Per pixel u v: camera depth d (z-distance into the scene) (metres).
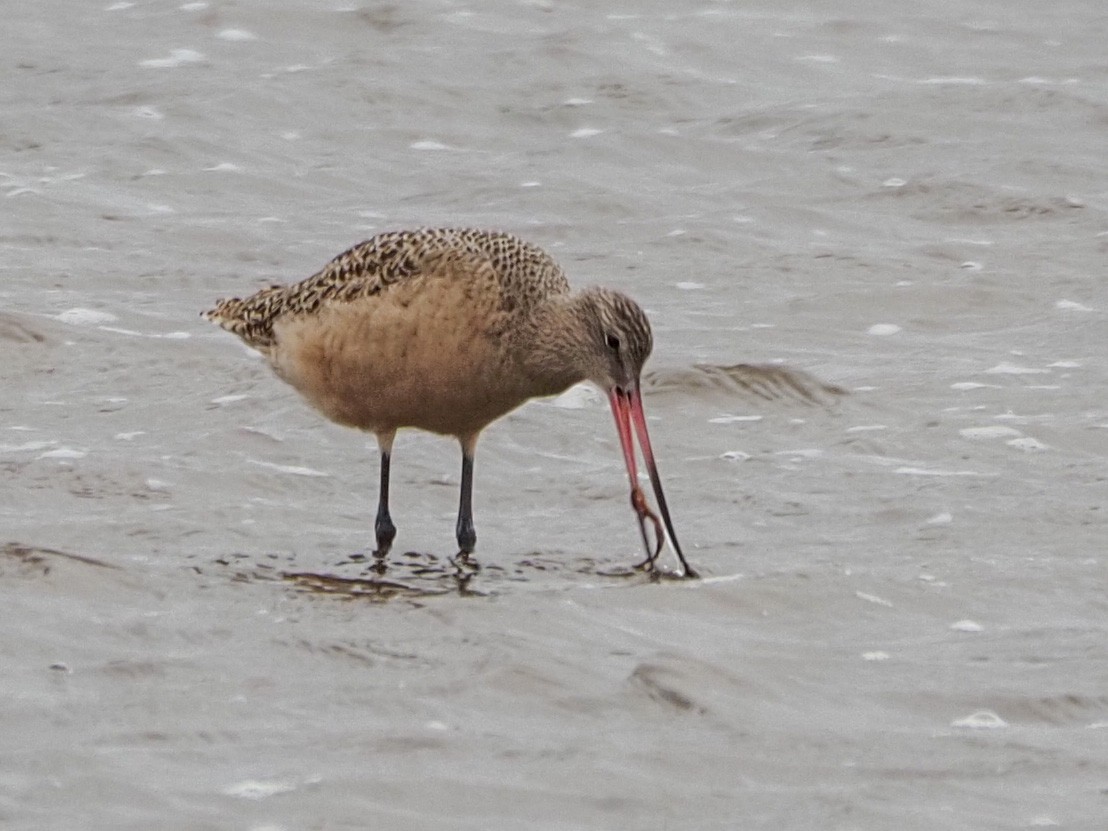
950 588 12.59
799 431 16.03
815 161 23.59
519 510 14.41
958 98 25.75
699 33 28.17
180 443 15.20
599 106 25.27
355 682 10.90
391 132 24.20
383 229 20.98
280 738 10.16
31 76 25.30
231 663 11.13
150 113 24.16
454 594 12.48
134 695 10.62
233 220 21.06
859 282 19.86
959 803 9.64
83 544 13.05
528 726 10.43
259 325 14.18
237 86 25.03
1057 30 29.45
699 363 17.06
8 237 20.19
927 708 10.81
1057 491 14.55
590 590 12.52
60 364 16.70
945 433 15.86
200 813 9.32
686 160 23.72
